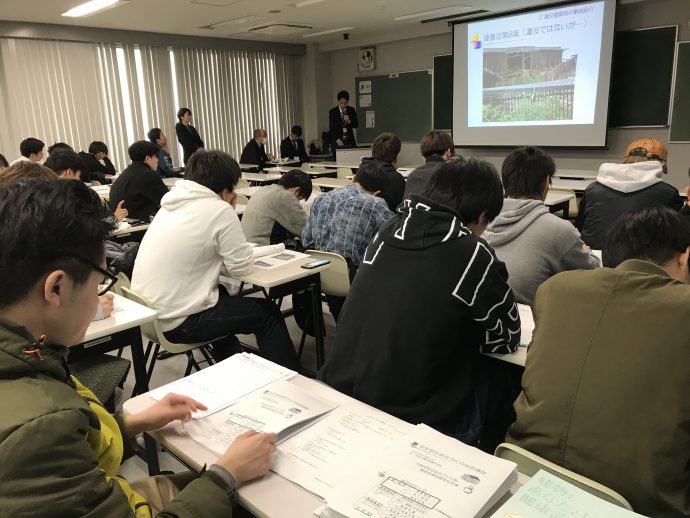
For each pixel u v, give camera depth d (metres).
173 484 1.16
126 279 2.34
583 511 0.81
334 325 3.53
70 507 0.69
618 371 1.02
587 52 6.70
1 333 0.72
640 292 1.07
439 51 8.50
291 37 9.02
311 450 1.05
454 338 1.32
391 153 3.96
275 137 9.92
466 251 1.30
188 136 8.09
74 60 7.35
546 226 1.79
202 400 1.23
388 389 1.31
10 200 0.74
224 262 2.36
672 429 0.95
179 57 8.41
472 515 0.83
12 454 0.65
